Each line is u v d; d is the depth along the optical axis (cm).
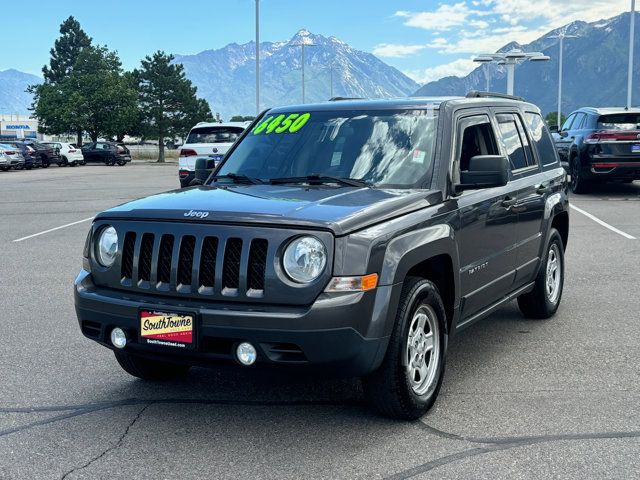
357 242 376
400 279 391
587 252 993
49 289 810
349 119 518
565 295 750
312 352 367
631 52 3550
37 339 606
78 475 355
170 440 397
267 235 379
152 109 6656
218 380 500
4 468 364
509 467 357
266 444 389
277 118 554
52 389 483
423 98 527
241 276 379
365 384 407
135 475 354
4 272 913
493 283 521
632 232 1159
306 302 371
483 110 546
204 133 1802
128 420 427
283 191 448
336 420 423
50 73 8788
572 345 574
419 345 426
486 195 505
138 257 409
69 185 2609
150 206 422
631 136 1570
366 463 364
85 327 433
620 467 355
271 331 367
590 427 407
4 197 2067
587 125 1641
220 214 391
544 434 398
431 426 412
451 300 461
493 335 607
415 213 422
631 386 476
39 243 1160
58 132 6881
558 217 679
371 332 377
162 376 496
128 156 5375
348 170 482
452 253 443
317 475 351
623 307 696
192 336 382
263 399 461
